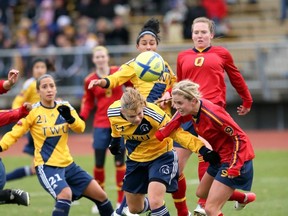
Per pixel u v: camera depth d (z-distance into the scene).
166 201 31.30
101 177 31.62
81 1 64.94
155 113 22.69
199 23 26.28
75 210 30.41
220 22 61.84
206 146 23.17
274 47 57.16
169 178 22.98
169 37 61.88
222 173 22.12
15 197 24.27
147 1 68.50
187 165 42.69
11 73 24.27
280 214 27.97
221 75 26.03
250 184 22.39
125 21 67.19
